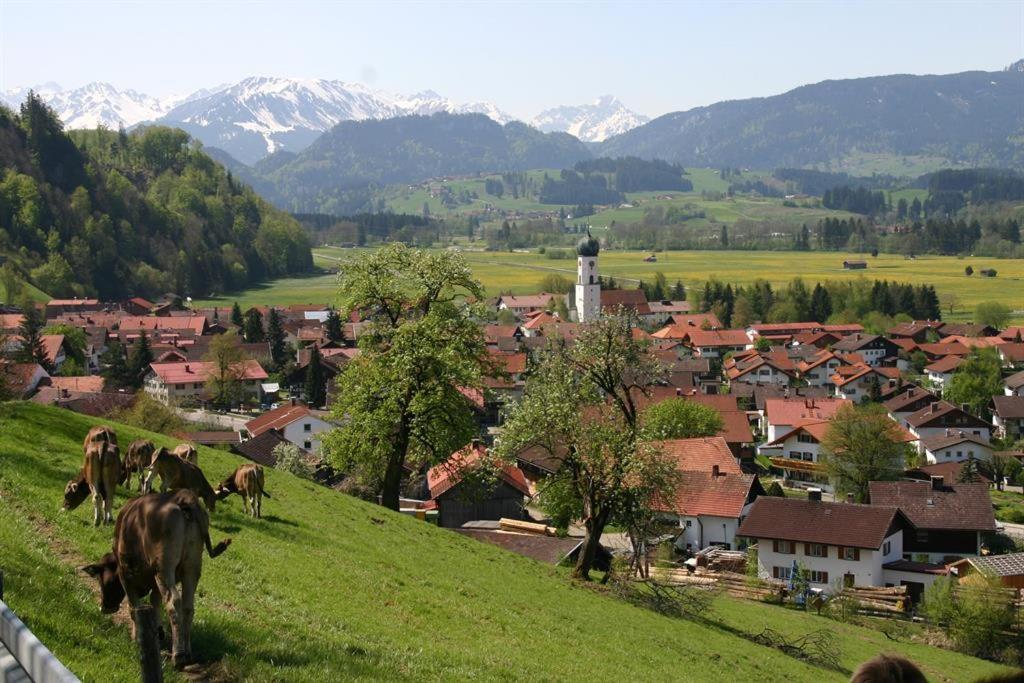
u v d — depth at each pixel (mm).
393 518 48438
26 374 125125
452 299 58500
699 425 113375
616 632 37938
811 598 65812
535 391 49562
